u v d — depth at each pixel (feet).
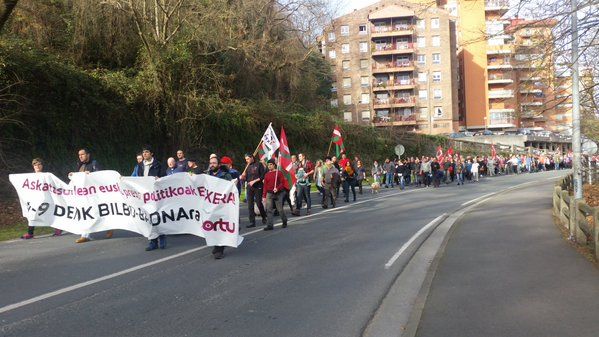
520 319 16.40
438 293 19.81
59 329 16.35
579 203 28.25
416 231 37.40
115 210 32.32
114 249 29.99
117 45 79.20
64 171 61.57
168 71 74.59
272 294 20.58
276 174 38.60
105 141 68.03
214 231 27.35
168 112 75.72
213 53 84.84
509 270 23.16
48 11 72.95
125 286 21.62
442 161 104.63
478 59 250.16
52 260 26.89
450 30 246.47
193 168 36.76
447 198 66.08
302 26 114.62
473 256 26.58
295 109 120.16
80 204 33.12
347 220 44.01
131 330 16.31
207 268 25.12
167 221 29.25
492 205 53.16
